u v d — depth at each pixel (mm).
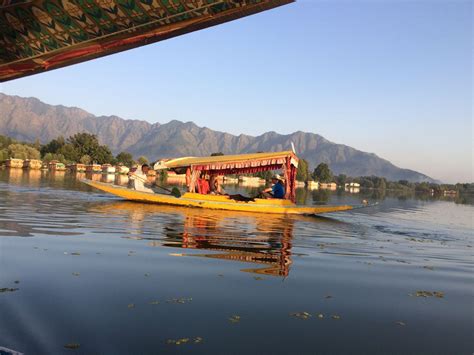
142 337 4113
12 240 8641
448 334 4590
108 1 3104
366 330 4605
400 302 5719
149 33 3395
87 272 6379
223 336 4234
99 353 3727
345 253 9562
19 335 4012
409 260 9156
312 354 3922
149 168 22562
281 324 4652
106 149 126125
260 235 11844
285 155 21266
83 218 13047
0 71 3842
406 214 25969
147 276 6340
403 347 4180
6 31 3436
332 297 5777
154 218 14414
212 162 21484
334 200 38844
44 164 94375
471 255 10539
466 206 44812
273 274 6926
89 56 3668
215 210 19672
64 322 4387
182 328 4391
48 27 3371
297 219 17953
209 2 3043
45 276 6031
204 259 7809
